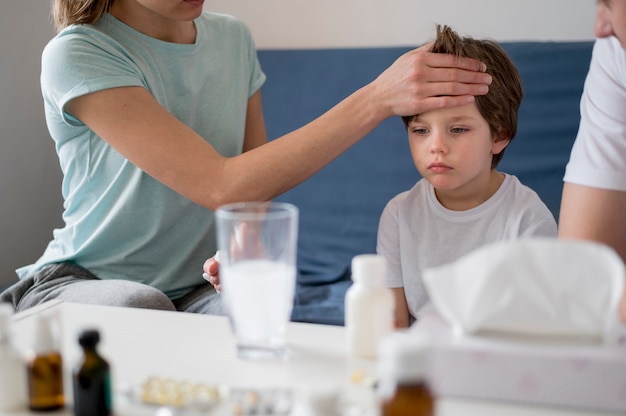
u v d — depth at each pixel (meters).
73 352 0.88
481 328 0.75
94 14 1.47
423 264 1.35
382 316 0.84
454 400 0.73
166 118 1.35
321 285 2.02
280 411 0.71
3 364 0.74
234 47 1.66
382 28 2.38
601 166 1.11
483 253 0.75
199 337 0.92
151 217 1.53
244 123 1.68
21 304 1.43
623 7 0.86
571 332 0.73
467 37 1.42
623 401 0.69
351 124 1.28
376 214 2.12
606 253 0.73
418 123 1.31
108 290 1.34
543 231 1.30
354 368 0.82
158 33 1.53
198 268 1.58
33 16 2.35
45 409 0.74
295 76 2.27
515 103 1.38
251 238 0.82
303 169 1.29
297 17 2.46
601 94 1.12
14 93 2.32
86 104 1.37
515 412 0.71
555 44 2.03
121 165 1.50
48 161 2.45
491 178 1.37
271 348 0.85
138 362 0.85
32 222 2.40
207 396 0.73
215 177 1.30
